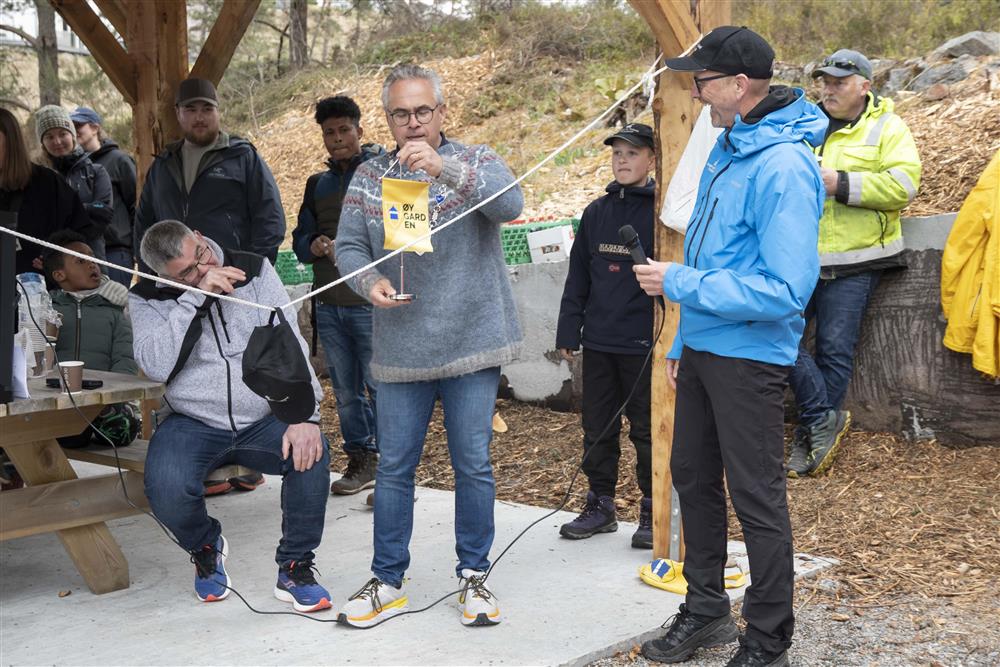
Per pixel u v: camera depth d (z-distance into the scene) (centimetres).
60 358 454
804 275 263
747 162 277
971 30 853
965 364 468
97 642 320
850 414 498
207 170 490
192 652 310
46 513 356
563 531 421
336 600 354
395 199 296
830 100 482
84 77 1470
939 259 473
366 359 486
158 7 524
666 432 366
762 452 278
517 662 297
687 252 295
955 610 334
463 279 318
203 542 353
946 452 469
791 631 284
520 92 1211
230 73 1648
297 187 1275
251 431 354
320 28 1800
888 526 409
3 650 315
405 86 311
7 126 475
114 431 413
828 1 984
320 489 344
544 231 637
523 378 652
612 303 404
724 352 278
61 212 498
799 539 409
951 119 599
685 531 308
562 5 1385
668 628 322
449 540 424
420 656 302
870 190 460
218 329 356
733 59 276
